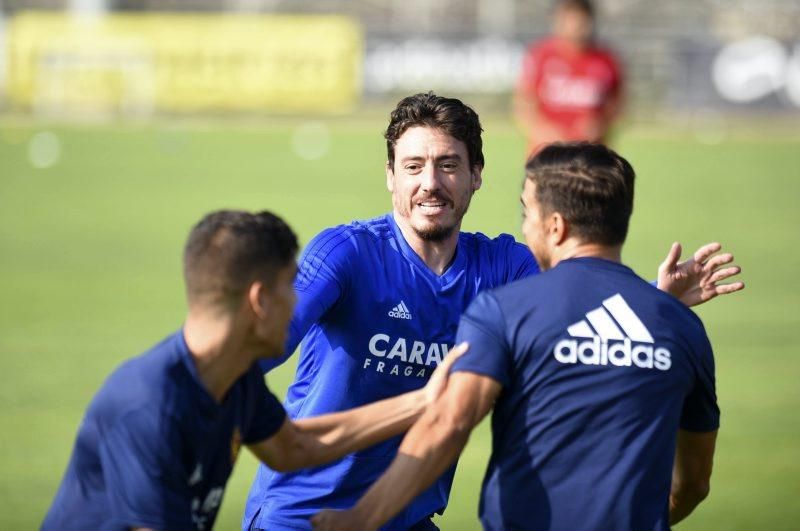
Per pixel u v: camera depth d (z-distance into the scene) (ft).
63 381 95.96
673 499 44.04
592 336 38.32
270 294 36.04
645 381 38.24
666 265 45.32
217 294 35.47
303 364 50.16
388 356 48.65
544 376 38.14
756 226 182.39
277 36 339.57
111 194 204.95
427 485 38.42
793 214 195.62
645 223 182.70
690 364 39.22
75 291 131.95
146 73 337.52
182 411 34.88
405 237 49.34
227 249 35.35
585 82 174.19
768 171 246.88
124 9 374.22
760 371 101.65
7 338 110.01
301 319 46.26
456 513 69.31
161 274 142.00
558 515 37.73
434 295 48.80
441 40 337.52
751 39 335.06
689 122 332.39
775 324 119.96
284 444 40.24
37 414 87.30
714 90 337.11
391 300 48.32
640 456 37.86
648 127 322.96
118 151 263.49
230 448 37.47
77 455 35.76
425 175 47.96
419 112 48.19
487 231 164.25
